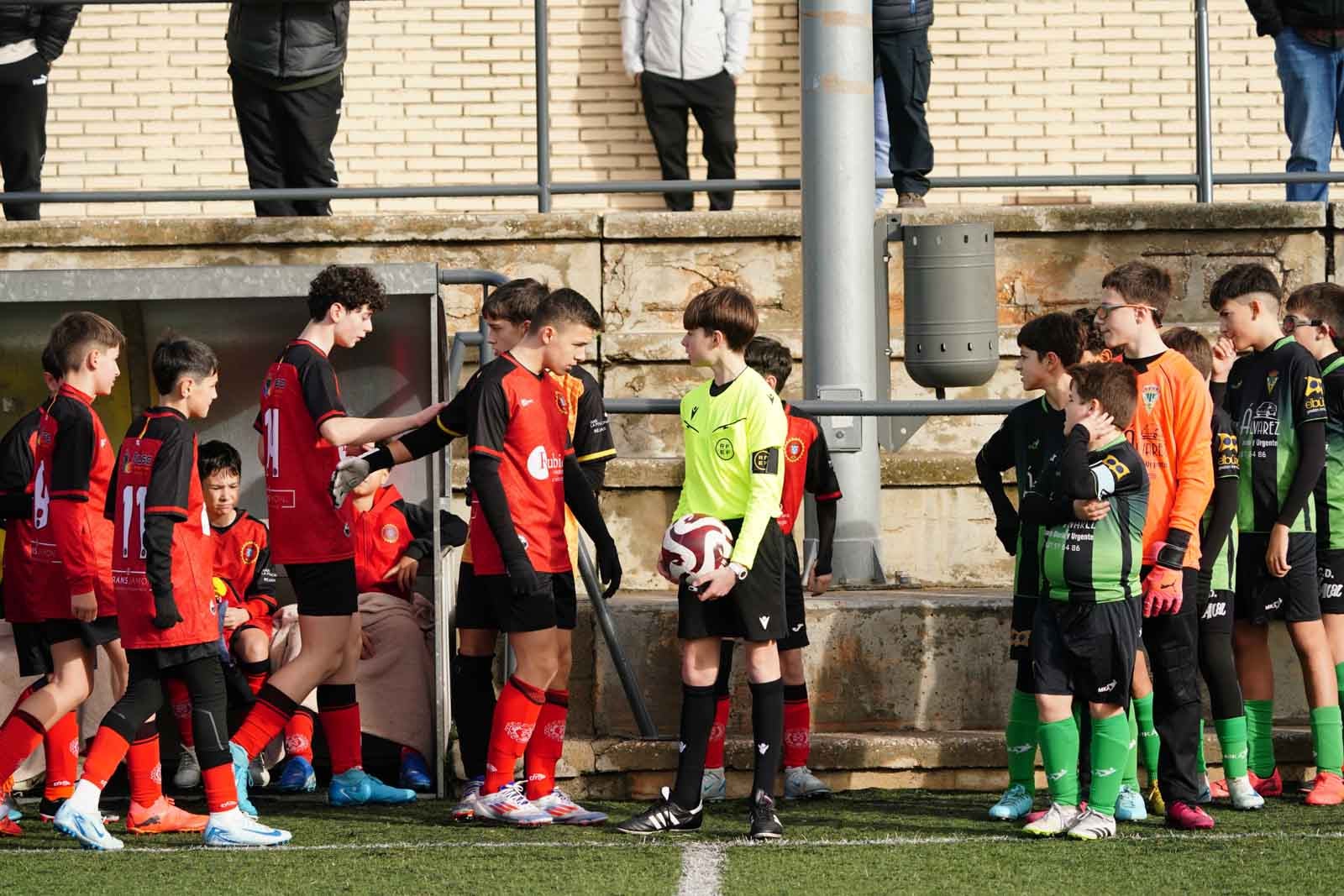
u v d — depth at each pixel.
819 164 27.78
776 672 21.02
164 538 20.25
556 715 22.33
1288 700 25.25
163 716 25.86
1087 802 20.88
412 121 43.19
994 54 43.44
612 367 32.59
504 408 21.16
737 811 22.80
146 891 17.92
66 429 21.47
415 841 20.70
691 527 20.59
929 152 35.16
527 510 21.39
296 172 33.81
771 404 20.91
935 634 24.81
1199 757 22.08
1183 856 19.42
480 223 32.72
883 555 29.14
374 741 25.58
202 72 43.12
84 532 21.45
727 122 38.31
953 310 27.14
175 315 26.16
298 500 22.33
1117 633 20.31
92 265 32.69
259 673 24.77
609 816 22.59
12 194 33.09
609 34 43.00
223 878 18.61
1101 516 20.17
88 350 21.78
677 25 37.88
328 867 19.11
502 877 18.53
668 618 24.86
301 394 22.17
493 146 43.25
